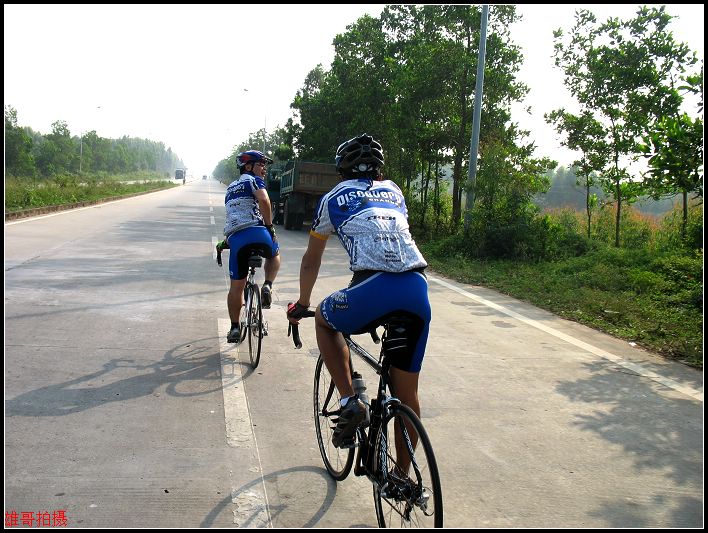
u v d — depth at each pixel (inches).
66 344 222.5
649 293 377.7
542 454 150.6
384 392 114.6
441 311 322.3
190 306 298.4
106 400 171.2
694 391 201.6
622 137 566.3
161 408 167.6
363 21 933.8
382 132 886.4
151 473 130.7
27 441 142.0
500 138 644.7
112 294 315.0
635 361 236.7
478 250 544.4
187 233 666.8
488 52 663.1
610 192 629.6
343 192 115.3
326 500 124.4
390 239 110.0
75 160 2997.0
